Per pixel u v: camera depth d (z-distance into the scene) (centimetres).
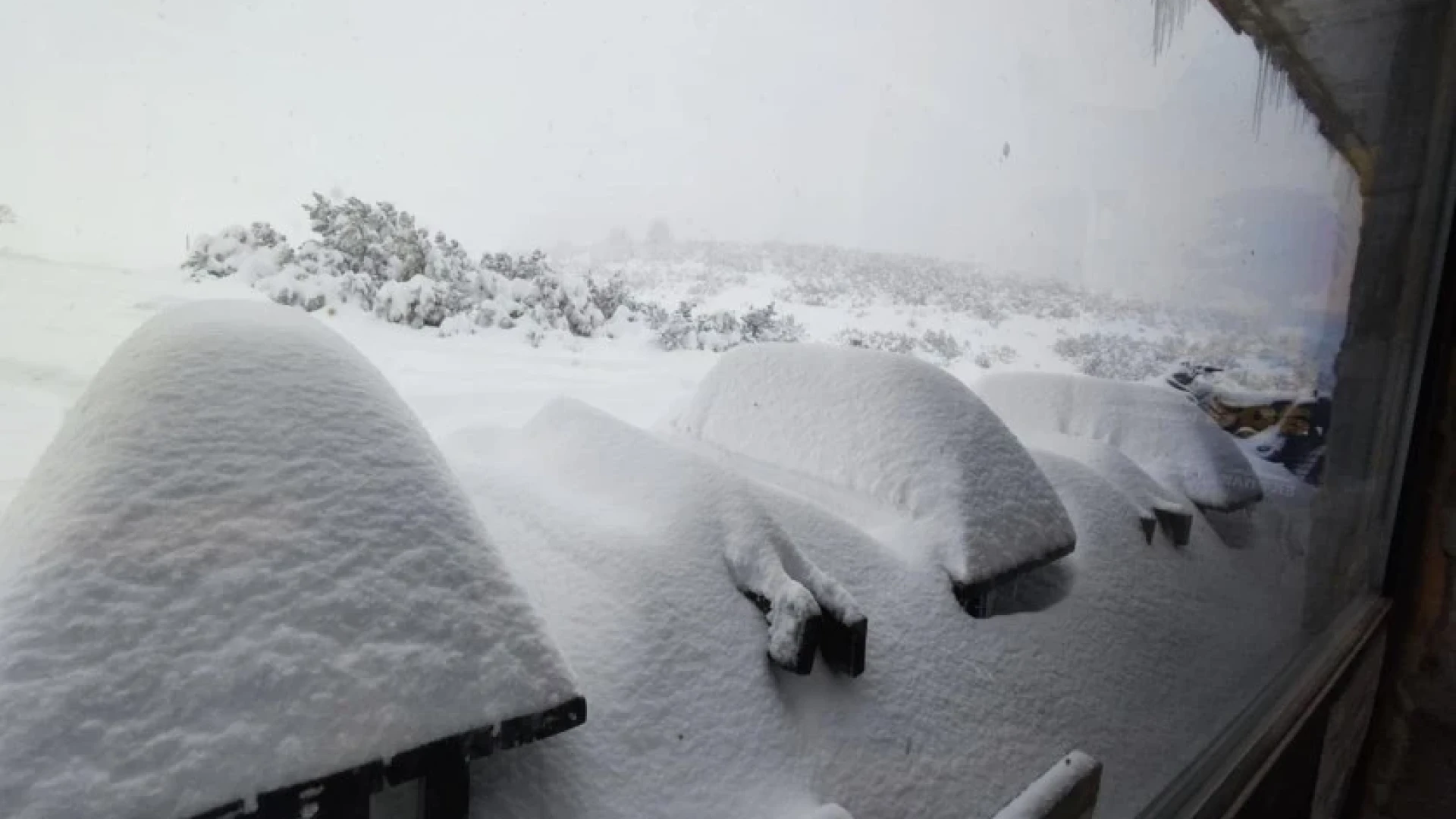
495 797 84
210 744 60
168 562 69
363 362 104
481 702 72
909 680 139
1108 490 243
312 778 62
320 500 79
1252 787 179
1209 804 165
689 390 252
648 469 149
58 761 56
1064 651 175
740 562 130
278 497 77
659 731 101
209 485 76
